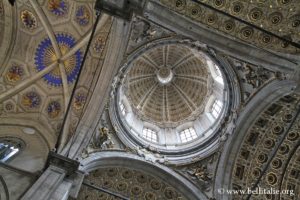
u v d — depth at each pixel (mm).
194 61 26078
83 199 16703
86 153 15156
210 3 12281
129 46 16359
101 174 16562
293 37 12047
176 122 23641
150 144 18594
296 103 14180
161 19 12547
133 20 15086
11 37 18281
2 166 11578
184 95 25891
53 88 18094
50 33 17656
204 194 15984
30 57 18344
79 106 16734
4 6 17828
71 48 17500
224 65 16156
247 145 16219
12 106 17797
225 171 16250
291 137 15102
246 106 15773
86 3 16453
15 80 18219
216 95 21875
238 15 12398
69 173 12219
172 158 17734
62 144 15328
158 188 17359
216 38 12820
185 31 12867
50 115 17641
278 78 13406
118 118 17766
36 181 10891
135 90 25141
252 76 15320
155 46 16766
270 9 12047
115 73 16234
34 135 17156
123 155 16500
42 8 17344
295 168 15219
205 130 19500
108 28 16031
